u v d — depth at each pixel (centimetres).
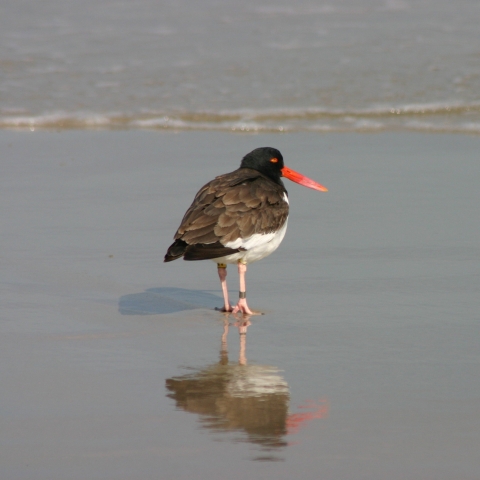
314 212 1641
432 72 2702
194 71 2797
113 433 816
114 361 1006
